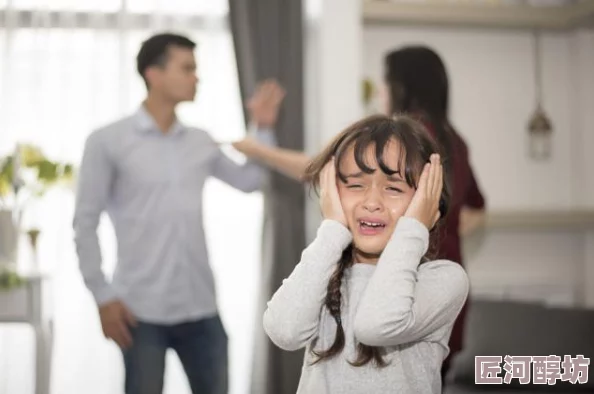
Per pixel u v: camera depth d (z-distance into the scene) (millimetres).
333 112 3680
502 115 4137
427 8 3777
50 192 3496
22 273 3158
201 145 2639
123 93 3559
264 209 3543
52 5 3543
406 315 1320
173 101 2564
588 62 4141
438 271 1445
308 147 3652
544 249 4160
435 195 1410
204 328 2539
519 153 4156
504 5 3877
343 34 3695
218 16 3656
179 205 2525
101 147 2482
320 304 1375
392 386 1379
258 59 3580
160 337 2475
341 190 1442
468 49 4102
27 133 3514
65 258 3506
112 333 2441
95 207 2477
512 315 3320
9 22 3500
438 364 1449
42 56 3523
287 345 1382
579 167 4172
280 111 3572
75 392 3498
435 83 2324
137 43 3584
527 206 4168
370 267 1450
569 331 3230
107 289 2443
